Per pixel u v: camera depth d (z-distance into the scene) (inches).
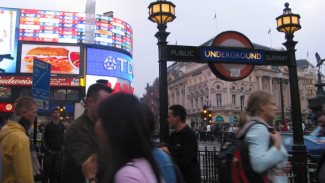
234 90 3565.5
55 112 366.3
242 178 119.0
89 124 129.0
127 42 3019.2
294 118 321.4
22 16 2667.3
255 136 121.2
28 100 158.2
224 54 307.7
